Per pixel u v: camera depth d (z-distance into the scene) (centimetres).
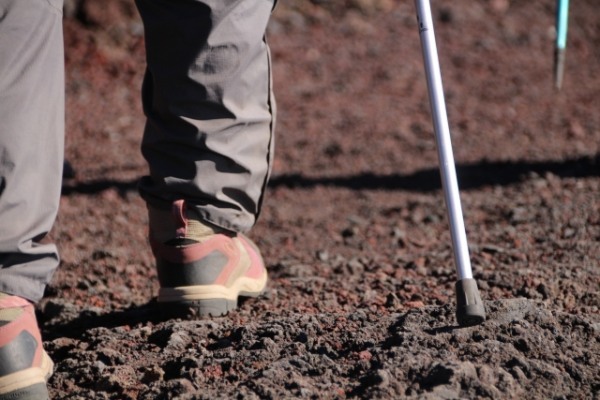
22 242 366
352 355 413
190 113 455
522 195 904
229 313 505
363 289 582
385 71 1452
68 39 1437
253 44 458
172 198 472
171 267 490
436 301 533
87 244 792
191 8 442
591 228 750
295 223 882
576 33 1648
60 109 386
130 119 1236
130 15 1494
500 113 1283
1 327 370
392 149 1138
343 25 1625
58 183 385
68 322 543
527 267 617
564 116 1266
